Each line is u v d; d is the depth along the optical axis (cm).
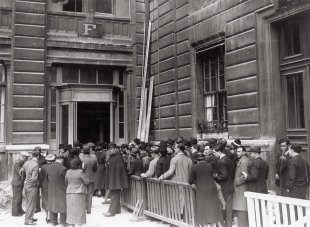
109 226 866
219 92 1338
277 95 1077
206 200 714
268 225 604
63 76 1677
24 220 952
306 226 549
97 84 1702
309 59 988
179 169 816
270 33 1088
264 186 755
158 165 872
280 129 1066
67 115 1630
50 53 1628
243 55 1164
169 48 1587
